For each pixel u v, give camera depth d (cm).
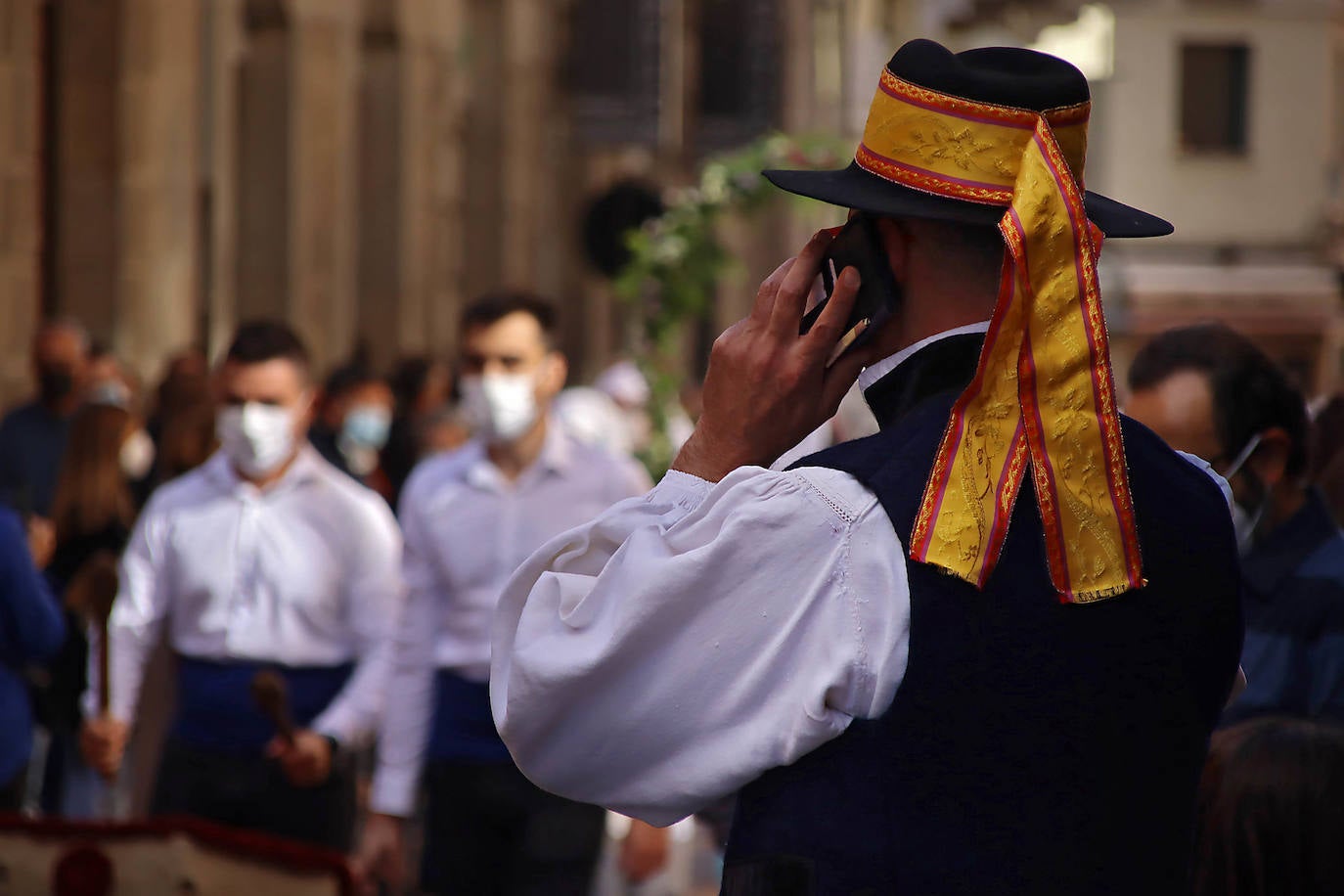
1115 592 382
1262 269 5519
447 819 1015
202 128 3084
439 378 2398
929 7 2827
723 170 1889
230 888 863
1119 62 5491
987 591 377
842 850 372
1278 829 461
